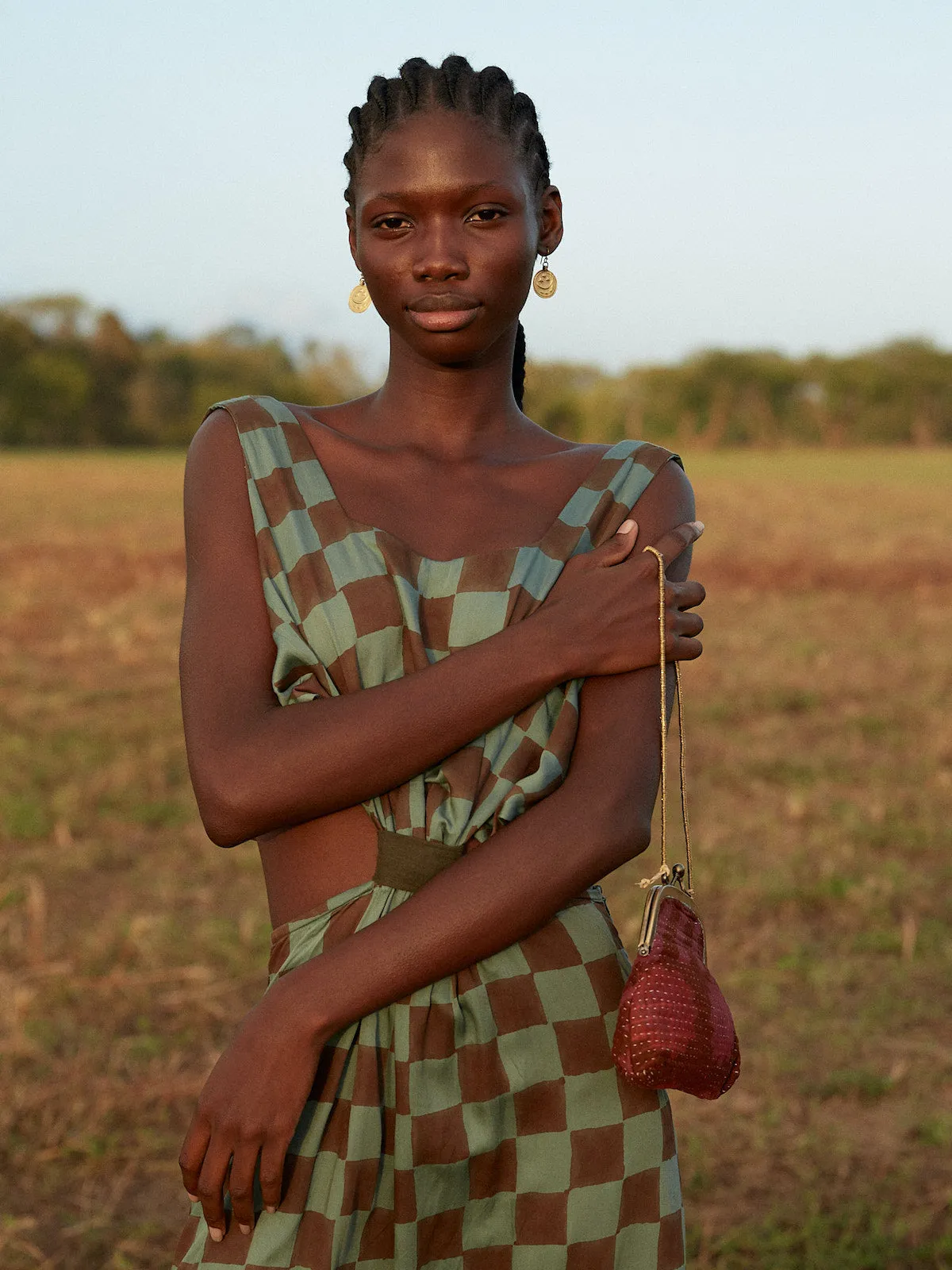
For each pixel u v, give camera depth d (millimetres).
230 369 71562
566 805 1333
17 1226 2986
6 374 65562
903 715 8031
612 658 1363
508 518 1444
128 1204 3133
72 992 4117
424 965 1260
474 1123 1306
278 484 1409
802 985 4281
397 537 1410
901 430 69062
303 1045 1241
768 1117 3461
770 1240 2973
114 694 8477
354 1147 1276
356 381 76438
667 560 1413
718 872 5188
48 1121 3365
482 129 1367
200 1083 3600
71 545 17609
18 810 5852
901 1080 3666
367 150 1386
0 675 8984
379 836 1344
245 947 4488
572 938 1380
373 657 1347
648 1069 1313
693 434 70125
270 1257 1267
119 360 69000
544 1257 1333
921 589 13664
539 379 72875
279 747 1298
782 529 20422
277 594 1371
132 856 5492
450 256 1359
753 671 9266
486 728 1323
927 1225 3031
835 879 5082
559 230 1539
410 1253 1285
